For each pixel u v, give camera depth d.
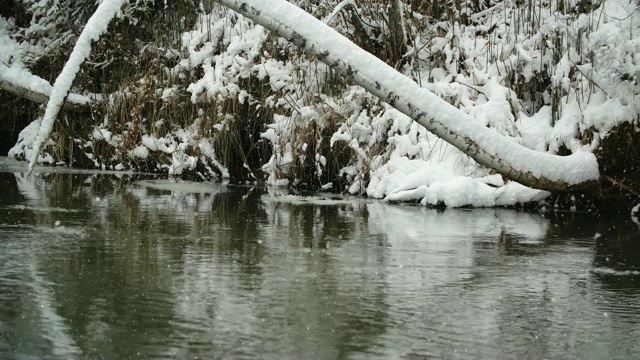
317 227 8.47
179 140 14.62
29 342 4.32
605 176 10.56
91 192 11.12
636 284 5.98
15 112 16.94
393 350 4.31
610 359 4.27
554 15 12.44
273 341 4.41
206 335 4.50
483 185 10.88
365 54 8.69
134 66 15.70
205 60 14.51
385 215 9.66
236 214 9.33
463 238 7.99
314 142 12.84
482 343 4.47
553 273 6.35
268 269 6.20
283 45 13.88
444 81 12.46
